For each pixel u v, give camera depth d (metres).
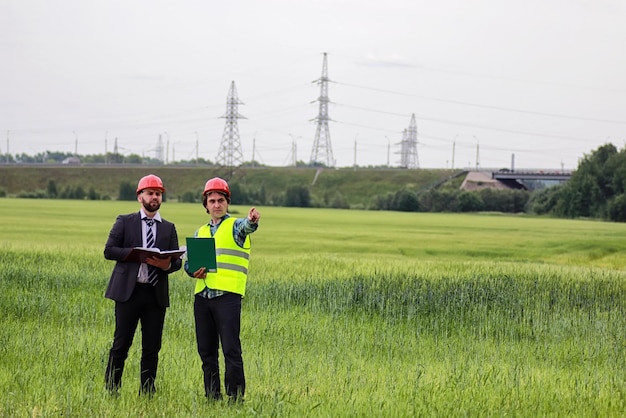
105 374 9.78
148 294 9.73
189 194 147.75
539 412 9.07
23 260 25.66
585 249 52.00
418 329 15.58
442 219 104.12
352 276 23.33
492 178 172.62
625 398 9.97
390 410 8.82
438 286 20.92
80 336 12.99
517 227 84.50
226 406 9.05
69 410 8.48
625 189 122.06
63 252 29.56
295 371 11.02
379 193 176.38
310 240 55.31
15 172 180.75
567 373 11.93
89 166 189.88
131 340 9.78
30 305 16.00
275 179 186.38
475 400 9.52
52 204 115.75
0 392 9.24
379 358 12.61
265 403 9.16
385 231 69.94
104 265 24.78
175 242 10.05
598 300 20.36
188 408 8.91
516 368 11.73
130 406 8.86
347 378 10.48
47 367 10.60
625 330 16.16
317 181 185.38
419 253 46.53
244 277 9.76
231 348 9.53
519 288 21.30
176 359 11.58
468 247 51.25
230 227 9.77
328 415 8.52
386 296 19.27
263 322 15.29
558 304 19.28
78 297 17.67
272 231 66.44
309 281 21.67
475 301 19.05
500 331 15.78
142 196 9.85
